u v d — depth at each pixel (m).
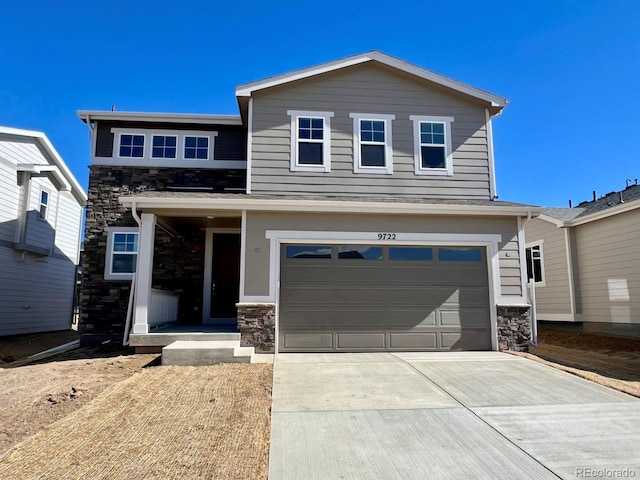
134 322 8.72
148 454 3.89
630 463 3.86
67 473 3.49
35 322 15.84
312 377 6.81
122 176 12.31
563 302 14.12
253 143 10.59
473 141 11.27
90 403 5.32
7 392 5.92
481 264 9.69
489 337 9.45
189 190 12.38
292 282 9.16
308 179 10.59
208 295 11.88
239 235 12.23
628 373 7.69
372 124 11.05
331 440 4.34
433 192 10.90
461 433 4.56
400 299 9.34
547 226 14.97
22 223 14.54
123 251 11.97
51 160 16.23
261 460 3.84
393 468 3.74
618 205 11.98
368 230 9.39
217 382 6.36
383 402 5.59
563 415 5.14
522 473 3.66
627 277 12.04
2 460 3.72
